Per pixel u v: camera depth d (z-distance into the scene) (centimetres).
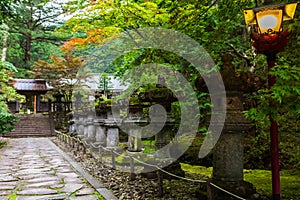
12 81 1936
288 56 402
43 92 2450
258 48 315
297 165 561
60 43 2823
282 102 291
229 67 372
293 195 430
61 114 2156
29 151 1140
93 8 619
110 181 566
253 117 291
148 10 539
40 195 483
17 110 2556
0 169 735
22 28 2598
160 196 448
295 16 381
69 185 552
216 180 396
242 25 644
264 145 659
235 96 378
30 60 2808
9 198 468
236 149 396
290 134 575
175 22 530
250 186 395
